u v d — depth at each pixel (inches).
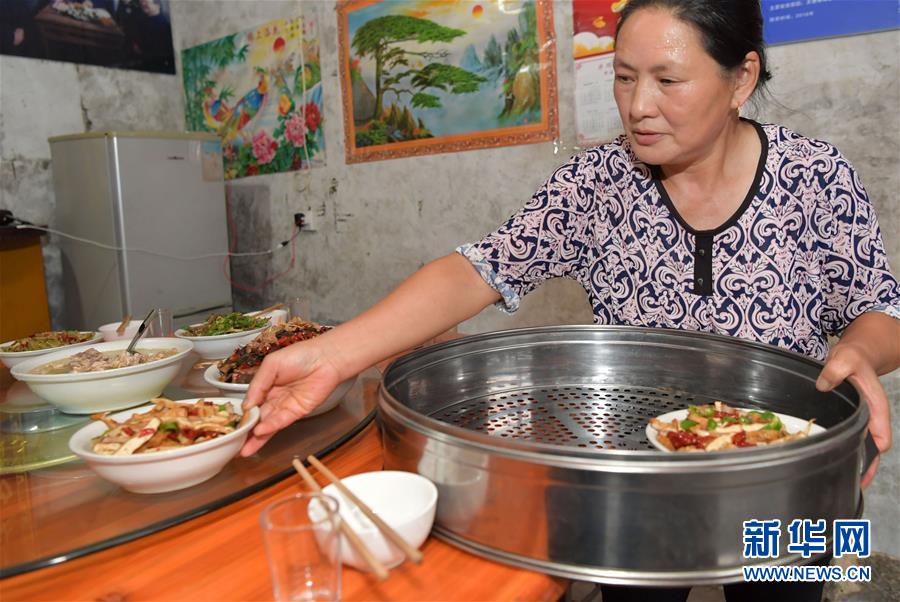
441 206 115.5
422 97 114.3
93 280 128.0
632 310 47.2
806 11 75.7
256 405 35.5
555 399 40.4
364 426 40.8
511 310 47.5
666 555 23.9
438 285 42.7
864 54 73.3
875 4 71.6
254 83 142.9
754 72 38.2
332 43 126.6
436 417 37.6
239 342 61.0
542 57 98.8
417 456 28.5
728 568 24.2
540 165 102.0
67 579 25.8
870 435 31.2
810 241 42.5
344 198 130.6
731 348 39.4
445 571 25.5
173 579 25.5
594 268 48.9
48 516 30.6
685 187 43.4
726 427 32.7
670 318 45.7
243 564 26.4
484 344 41.6
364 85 122.6
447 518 27.4
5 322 111.7
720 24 34.4
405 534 25.4
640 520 23.9
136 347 55.9
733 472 23.4
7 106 129.1
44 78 134.2
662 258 45.3
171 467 31.3
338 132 129.1
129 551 27.7
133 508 31.3
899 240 73.5
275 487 33.4
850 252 41.7
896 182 73.0
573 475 24.1
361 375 52.9
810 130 77.7
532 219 46.9
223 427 34.4
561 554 24.9
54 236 135.9
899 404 75.8
